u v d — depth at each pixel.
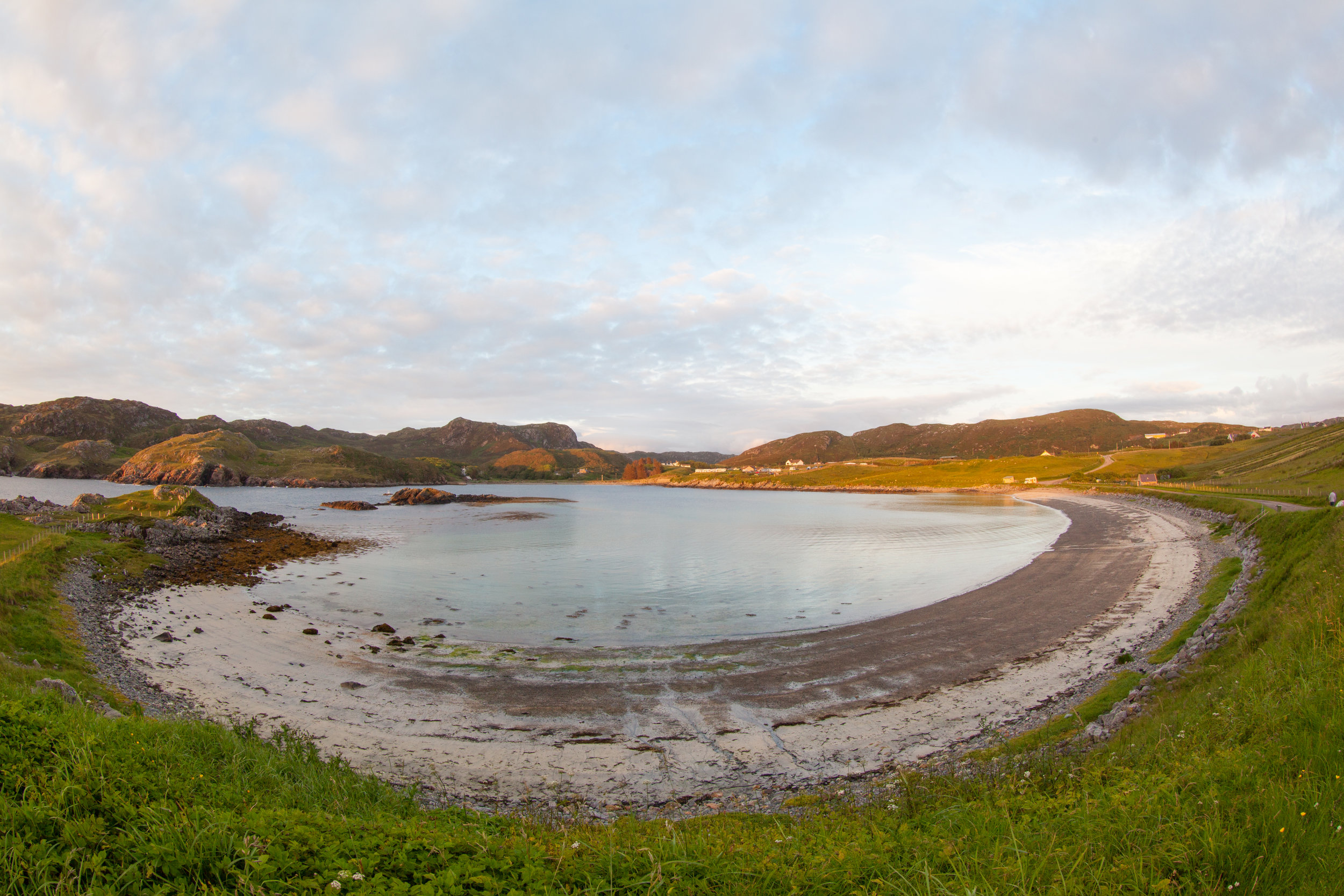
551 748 16.30
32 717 8.05
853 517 100.62
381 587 39.12
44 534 40.56
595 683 21.38
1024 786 9.21
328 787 10.16
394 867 5.53
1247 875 4.69
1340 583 14.58
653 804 13.38
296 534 68.69
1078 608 30.36
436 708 18.98
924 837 6.43
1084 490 122.50
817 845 6.45
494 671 22.61
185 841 5.41
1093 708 16.88
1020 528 72.38
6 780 6.25
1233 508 55.50
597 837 7.29
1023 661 22.78
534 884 5.38
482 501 152.25
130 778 6.81
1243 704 9.71
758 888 5.41
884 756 15.65
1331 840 4.80
